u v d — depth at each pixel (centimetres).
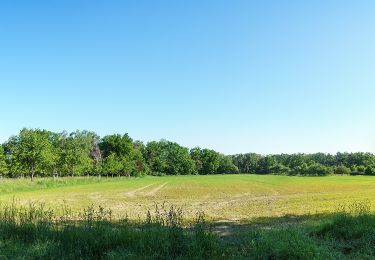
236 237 1391
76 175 10462
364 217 1446
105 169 11638
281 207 2919
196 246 1034
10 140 8862
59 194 4656
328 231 1370
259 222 2036
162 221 1279
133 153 14700
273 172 19850
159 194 4831
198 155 19200
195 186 6944
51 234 1183
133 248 1058
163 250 1045
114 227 1362
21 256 997
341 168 15925
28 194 4609
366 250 1112
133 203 3494
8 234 1195
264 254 1029
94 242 1101
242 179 10688
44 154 7206
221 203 3466
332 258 1005
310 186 6738
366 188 5859
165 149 18012
